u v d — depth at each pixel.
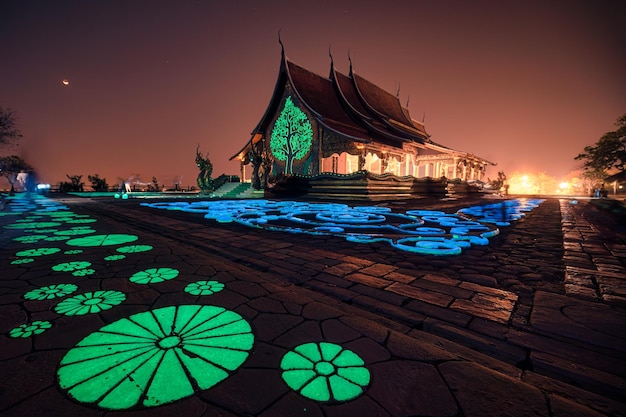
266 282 3.03
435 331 2.10
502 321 2.21
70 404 1.37
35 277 3.09
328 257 4.05
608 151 28.81
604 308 2.44
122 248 4.44
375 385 1.53
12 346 1.81
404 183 18.30
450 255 4.20
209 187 25.73
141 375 1.57
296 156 23.53
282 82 23.88
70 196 21.89
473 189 27.81
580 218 8.75
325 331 2.06
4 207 11.62
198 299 2.57
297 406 1.38
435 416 1.33
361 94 27.97
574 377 1.61
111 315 2.25
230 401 1.40
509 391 1.50
